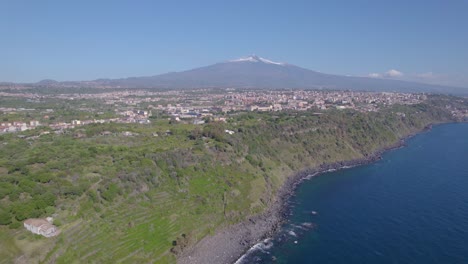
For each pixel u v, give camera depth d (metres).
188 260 104.50
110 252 97.12
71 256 91.31
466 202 144.62
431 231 120.56
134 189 121.44
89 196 109.12
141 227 109.56
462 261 102.44
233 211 132.00
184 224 117.75
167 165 139.88
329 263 104.38
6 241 88.94
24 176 107.75
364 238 117.88
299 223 130.88
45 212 98.56
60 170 116.38
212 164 154.12
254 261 106.56
